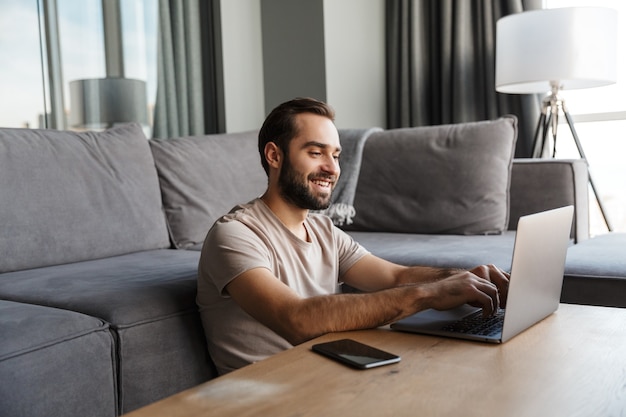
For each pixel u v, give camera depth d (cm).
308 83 352
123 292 159
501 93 346
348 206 268
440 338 113
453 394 85
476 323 120
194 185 244
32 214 194
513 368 96
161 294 160
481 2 348
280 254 146
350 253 165
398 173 268
